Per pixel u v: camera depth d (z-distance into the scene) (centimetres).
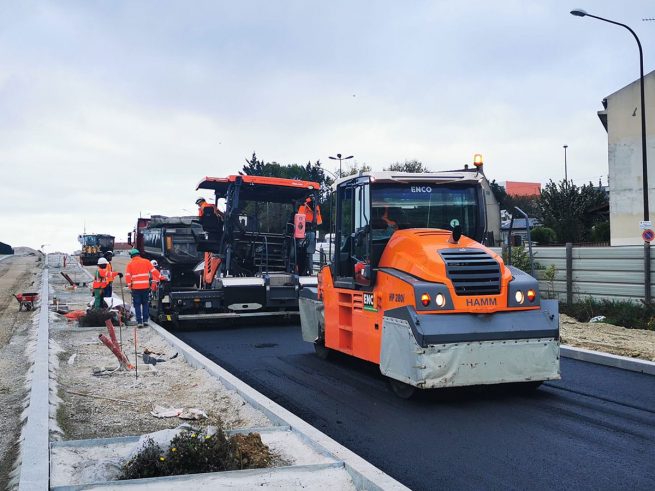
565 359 1018
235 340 1290
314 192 1511
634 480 513
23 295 1891
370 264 825
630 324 1266
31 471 476
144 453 500
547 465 548
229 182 1461
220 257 1471
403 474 530
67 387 813
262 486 470
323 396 797
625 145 3062
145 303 1465
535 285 762
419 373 705
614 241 3095
